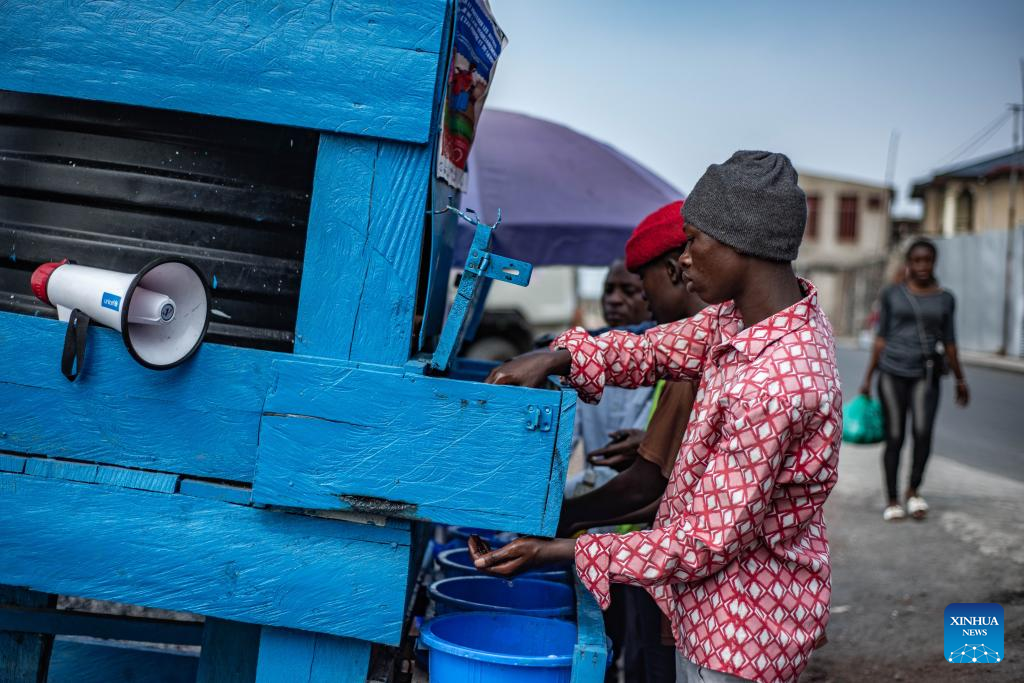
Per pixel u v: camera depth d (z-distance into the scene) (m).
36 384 1.96
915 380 6.42
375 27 1.88
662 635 2.51
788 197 1.88
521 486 1.88
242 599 1.95
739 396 1.84
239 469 1.95
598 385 2.24
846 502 7.02
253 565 1.94
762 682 1.89
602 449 2.85
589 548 1.91
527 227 4.95
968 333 25.41
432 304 2.41
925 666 4.09
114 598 1.95
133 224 2.06
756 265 1.91
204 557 1.94
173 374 1.94
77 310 1.91
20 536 1.96
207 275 2.05
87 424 1.96
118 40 1.90
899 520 6.44
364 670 1.97
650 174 5.73
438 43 1.87
